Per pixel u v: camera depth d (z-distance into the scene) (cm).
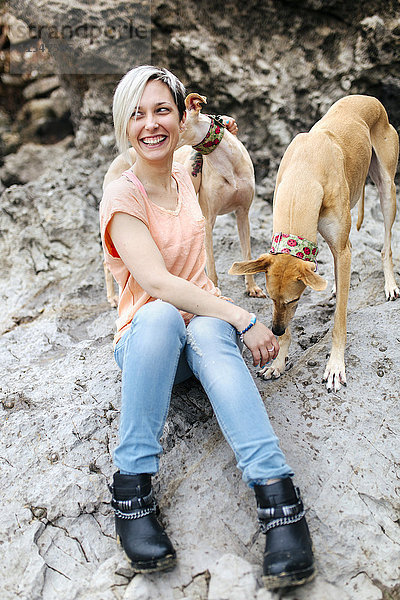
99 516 213
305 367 275
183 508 211
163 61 471
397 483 221
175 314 199
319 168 267
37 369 294
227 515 207
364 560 194
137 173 224
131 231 209
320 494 212
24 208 459
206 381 198
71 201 455
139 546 184
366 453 229
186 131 295
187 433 240
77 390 269
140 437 191
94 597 186
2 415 254
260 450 185
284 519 180
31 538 203
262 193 476
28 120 630
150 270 206
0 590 188
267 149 482
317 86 461
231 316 211
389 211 331
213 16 450
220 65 461
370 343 283
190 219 228
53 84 628
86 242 428
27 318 366
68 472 225
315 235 258
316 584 185
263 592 180
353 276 351
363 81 452
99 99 513
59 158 557
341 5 430
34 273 408
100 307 369
